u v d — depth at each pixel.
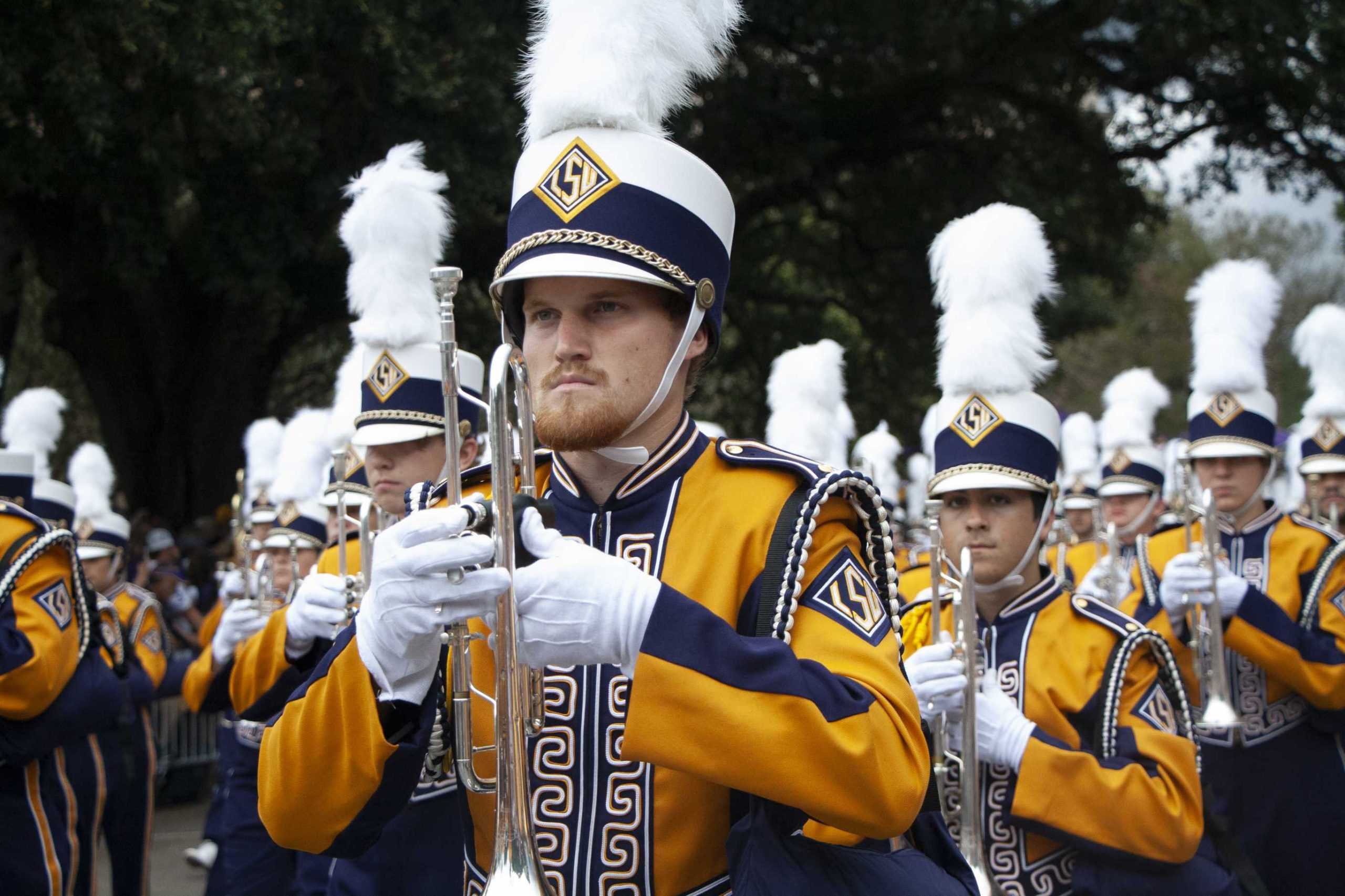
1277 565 6.77
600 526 2.59
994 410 4.59
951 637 4.65
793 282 25.70
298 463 8.05
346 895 4.59
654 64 2.50
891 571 2.53
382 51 12.97
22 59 11.76
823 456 6.27
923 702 3.95
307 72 13.22
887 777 2.23
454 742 2.45
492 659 2.59
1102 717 4.45
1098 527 9.15
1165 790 4.27
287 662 5.63
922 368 21.89
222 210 14.30
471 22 13.27
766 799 2.38
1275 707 6.42
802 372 6.33
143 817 8.08
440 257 5.10
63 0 11.61
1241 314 7.09
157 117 12.70
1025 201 20.20
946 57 18.34
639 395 2.44
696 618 2.22
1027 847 4.38
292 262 15.03
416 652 2.30
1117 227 21.70
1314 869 6.36
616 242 2.38
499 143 13.71
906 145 20.64
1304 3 17.52
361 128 14.02
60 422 9.13
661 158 2.44
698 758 2.18
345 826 2.47
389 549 2.24
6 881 5.45
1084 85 20.98
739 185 20.41
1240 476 6.98
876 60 19.38
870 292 23.02
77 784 6.59
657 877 2.42
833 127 19.73
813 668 2.26
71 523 8.26
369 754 2.40
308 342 22.02
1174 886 4.26
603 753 2.47
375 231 4.98
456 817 4.48
